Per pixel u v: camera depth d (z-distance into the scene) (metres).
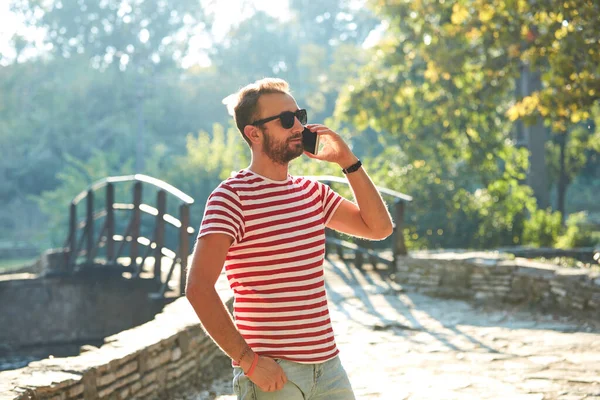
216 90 62.47
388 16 20.19
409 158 20.95
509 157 21.52
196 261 2.86
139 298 12.38
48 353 13.62
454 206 20.11
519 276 9.45
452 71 16.62
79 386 4.83
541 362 6.79
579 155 32.72
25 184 56.03
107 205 13.27
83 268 13.41
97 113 59.53
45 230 51.03
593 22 10.91
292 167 17.55
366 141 39.88
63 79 59.84
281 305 2.93
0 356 13.57
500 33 13.15
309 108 59.91
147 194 39.31
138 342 5.75
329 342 3.02
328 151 3.31
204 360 6.70
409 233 20.11
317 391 3.00
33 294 13.86
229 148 37.88
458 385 6.14
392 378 6.40
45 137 56.25
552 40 11.79
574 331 8.03
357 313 9.05
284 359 2.94
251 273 2.94
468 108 20.38
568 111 12.19
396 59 20.53
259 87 3.05
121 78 60.16
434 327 8.34
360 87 21.44
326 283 10.75
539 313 8.97
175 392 6.05
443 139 20.94
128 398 5.38
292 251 2.94
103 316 13.24
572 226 19.25
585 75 11.46
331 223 3.30
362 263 11.84
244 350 2.86
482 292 9.73
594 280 8.50
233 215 2.89
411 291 10.34
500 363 6.80
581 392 5.87
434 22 17.56
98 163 44.25
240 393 3.01
